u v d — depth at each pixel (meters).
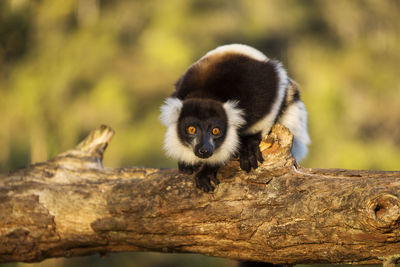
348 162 29.20
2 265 21.89
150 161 30.05
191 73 10.48
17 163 28.97
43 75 30.67
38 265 25.03
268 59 10.80
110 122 30.06
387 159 30.41
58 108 30.05
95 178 10.49
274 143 8.98
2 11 29.23
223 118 9.76
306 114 11.89
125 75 31.06
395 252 7.63
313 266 20.91
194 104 9.95
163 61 30.64
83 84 30.77
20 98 29.73
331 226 7.93
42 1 31.55
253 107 9.91
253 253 8.83
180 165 9.99
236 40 32.41
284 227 8.30
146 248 9.69
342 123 31.00
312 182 8.44
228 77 10.11
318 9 34.22
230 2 33.09
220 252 9.12
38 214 9.80
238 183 8.90
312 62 32.78
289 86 11.12
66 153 10.97
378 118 32.66
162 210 9.16
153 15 32.59
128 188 9.65
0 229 9.82
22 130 29.58
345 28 34.19
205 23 32.09
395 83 33.50
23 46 30.53
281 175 8.73
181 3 32.53
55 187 10.11
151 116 30.69
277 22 32.97
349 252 7.93
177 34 31.62
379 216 7.42
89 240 9.83
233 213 8.73
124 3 33.03
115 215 9.55
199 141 9.54
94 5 32.50
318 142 29.73
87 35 31.81
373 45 34.22
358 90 32.81
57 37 31.86
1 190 10.09
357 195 7.78
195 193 9.06
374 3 34.69
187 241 9.15
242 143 9.77
